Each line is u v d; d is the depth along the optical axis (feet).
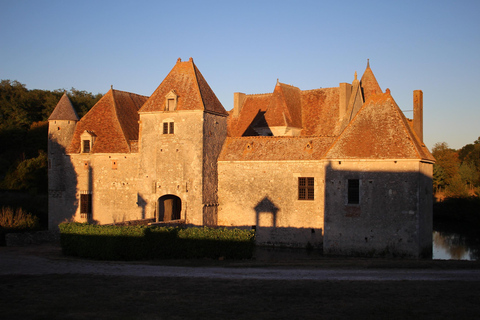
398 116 113.80
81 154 144.56
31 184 222.48
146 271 78.28
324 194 113.80
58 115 148.25
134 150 140.67
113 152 141.49
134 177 139.85
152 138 135.13
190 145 130.82
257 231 129.80
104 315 52.49
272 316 52.03
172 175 132.16
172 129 133.49
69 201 145.48
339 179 112.68
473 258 116.16
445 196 224.33
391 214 108.17
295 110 174.50
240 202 132.26
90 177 143.84
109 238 93.91
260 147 133.39
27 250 107.76
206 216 130.21
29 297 59.77
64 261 91.04
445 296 59.52
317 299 58.44
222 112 138.62
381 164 109.60
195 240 97.40
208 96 136.98
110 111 149.89
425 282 67.92
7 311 53.78
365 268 81.66
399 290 62.75
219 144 137.28
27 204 185.57
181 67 139.44
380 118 114.93
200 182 129.08
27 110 291.79
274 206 128.36
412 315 51.93
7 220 130.41
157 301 57.82
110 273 76.07
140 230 95.20
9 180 225.35
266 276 73.36
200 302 57.31
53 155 147.02
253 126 175.42
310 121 173.06
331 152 114.01
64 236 101.60
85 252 96.94
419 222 106.83
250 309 54.49
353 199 111.86
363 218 110.22
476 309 54.03
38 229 135.23
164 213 137.08
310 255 113.70
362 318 51.21
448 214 203.82
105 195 142.10
